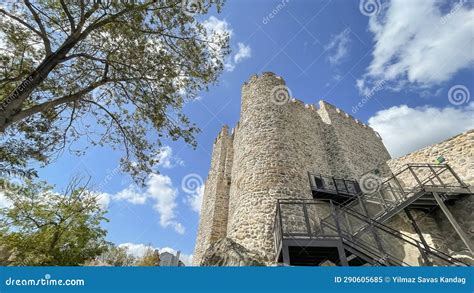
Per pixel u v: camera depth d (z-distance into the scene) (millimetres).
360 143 20000
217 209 19016
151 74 8359
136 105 8875
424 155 11703
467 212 8930
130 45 7957
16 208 11734
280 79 16750
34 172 6586
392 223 11297
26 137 7770
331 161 17281
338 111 21625
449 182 10023
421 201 9453
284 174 11422
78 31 6914
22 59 6895
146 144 9422
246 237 9797
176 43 8625
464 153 9938
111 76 8438
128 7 7168
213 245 9102
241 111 17109
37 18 6414
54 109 8281
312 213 10758
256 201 10695
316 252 7152
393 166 13461
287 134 13367
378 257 6512
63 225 11844
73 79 8508
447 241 9312
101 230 12945
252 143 13195
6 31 6902
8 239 10406
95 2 7148
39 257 10242
